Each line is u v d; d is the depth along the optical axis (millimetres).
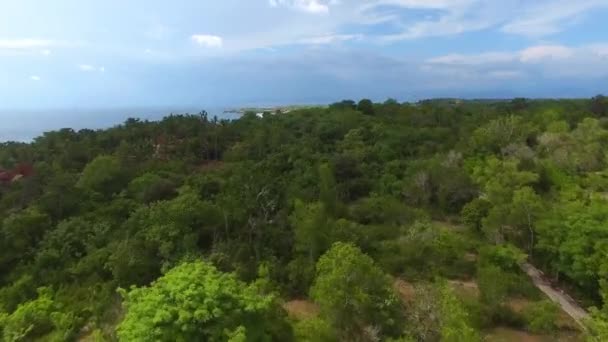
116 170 54188
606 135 61812
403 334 24391
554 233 36000
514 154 58281
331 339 23781
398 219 45812
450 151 63906
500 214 40375
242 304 19156
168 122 81250
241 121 91625
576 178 51906
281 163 60000
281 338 22953
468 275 37500
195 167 63500
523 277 36031
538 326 28844
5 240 39531
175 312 17891
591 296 33125
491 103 134250
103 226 42250
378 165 61906
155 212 38844
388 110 104688
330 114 94500
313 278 34500
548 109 81812
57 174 52938
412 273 36250
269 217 42906
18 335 29781
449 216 51906
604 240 31969
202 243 39594
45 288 34562
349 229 39656
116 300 30953
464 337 21625
